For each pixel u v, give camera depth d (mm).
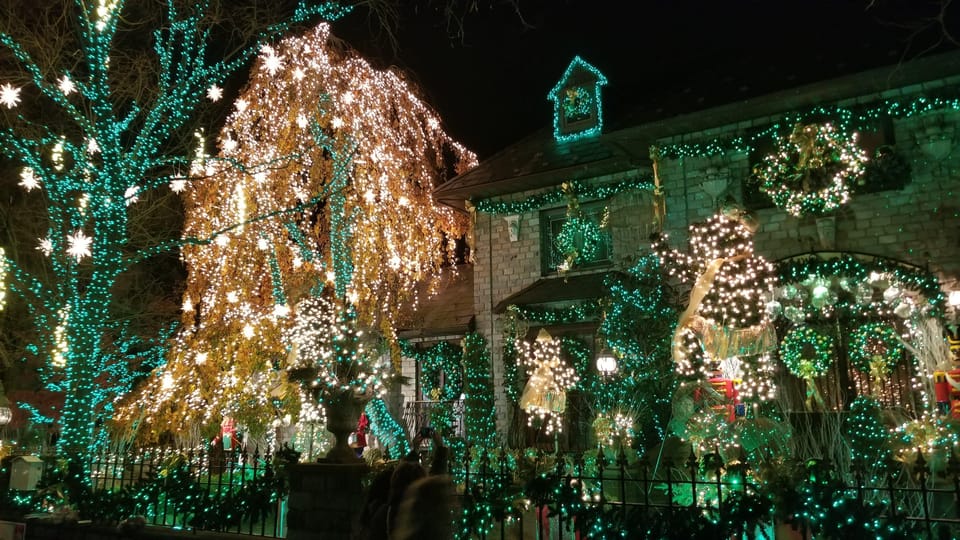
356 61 16469
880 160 13070
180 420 15094
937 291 11867
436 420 18484
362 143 16000
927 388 11430
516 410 17141
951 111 12727
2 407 15406
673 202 15281
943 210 12594
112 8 11797
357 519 6164
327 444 14688
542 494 5988
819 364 12820
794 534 5461
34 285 14320
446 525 4016
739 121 14602
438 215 19188
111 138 11984
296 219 16594
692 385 11000
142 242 19547
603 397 14633
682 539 5215
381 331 15773
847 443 8422
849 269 12625
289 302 15570
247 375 15273
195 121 16422
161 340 19375
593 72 18203
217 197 16172
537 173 17469
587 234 17688
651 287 14219
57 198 12195
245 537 6758
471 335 18453
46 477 8625
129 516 7777
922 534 4844
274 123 15906
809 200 13500
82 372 11633
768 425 8977
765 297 12820
